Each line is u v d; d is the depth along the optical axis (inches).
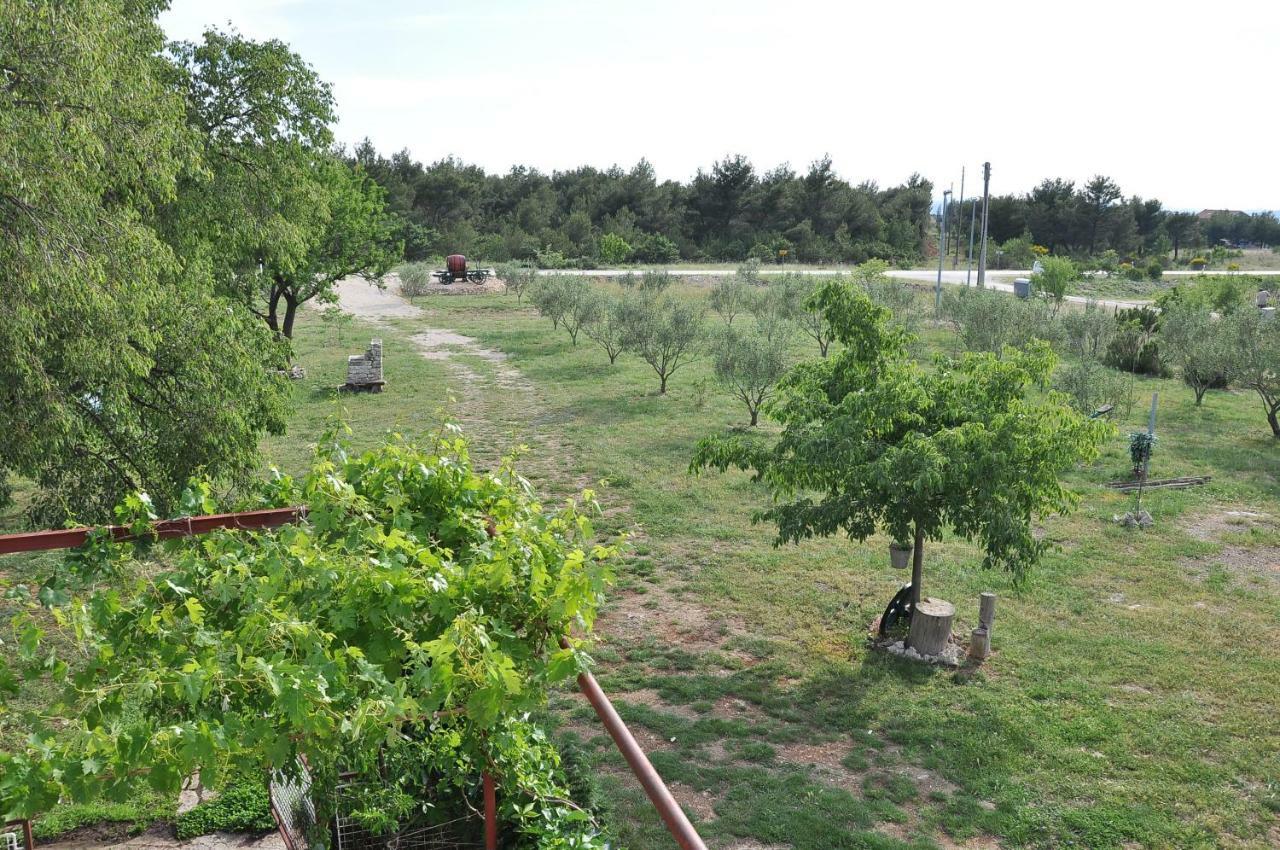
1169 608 561.9
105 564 151.9
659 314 1244.5
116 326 466.3
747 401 1007.0
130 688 133.6
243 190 748.0
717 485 793.6
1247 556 647.1
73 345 455.5
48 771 117.6
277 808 255.8
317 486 171.3
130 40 533.0
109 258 474.9
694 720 430.9
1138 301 2171.5
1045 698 454.6
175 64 740.7
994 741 412.8
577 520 180.9
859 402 467.5
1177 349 1283.2
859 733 420.2
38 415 443.5
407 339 1619.1
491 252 2994.6
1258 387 975.6
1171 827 352.8
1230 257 3772.1
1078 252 3673.7
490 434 962.7
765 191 3511.3
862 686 464.4
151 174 516.1
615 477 810.2
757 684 465.1
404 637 144.3
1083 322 1368.1
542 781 153.9
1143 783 383.2
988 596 491.5
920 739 415.8
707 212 3526.1
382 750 172.6
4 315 414.3
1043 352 487.8
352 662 141.1
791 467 483.2
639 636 518.0
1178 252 3927.2
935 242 3846.0
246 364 561.9
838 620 540.7
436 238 2992.1
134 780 121.1
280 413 627.8
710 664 487.2
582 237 3201.3
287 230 768.9
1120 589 591.2
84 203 457.4
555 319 1593.3
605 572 151.6
